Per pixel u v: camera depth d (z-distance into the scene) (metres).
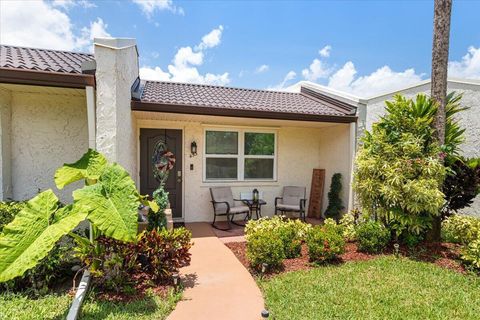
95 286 3.61
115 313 3.16
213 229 7.26
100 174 3.71
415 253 5.23
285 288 3.89
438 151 5.27
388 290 3.83
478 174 5.23
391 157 5.44
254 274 4.41
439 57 5.43
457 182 5.44
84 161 3.85
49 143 5.35
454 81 6.95
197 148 8.11
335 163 8.44
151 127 7.80
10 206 4.36
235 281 4.09
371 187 5.50
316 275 4.32
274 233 5.07
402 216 5.28
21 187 5.23
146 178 7.82
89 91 4.39
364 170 5.67
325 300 3.56
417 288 3.90
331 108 8.24
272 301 3.54
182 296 3.60
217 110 6.56
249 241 4.73
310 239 4.96
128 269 3.67
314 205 9.00
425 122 5.38
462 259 4.70
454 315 3.26
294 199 8.61
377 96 7.80
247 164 8.67
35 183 5.30
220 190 8.13
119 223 3.23
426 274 4.35
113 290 3.61
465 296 3.68
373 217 5.95
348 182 7.82
